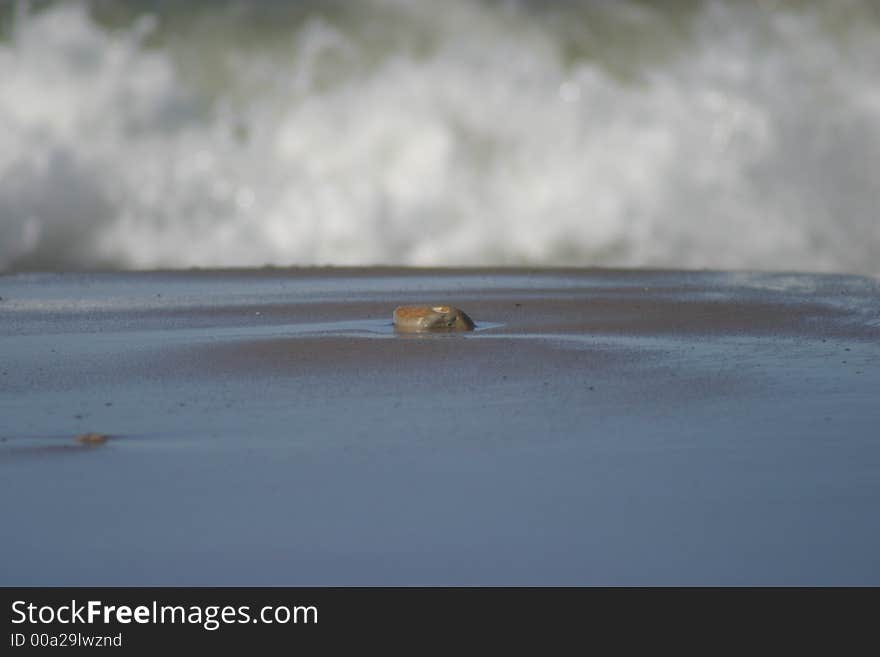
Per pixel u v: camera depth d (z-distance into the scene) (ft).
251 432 49.47
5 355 69.05
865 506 39.17
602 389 58.03
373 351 69.15
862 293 100.53
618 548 35.53
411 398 56.13
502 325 80.59
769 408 53.57
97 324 82.28
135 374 62.85
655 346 71.31
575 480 42.14
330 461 44.83
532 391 57.57
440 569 34.12
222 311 88.63
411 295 98.37
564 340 73.56
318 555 35.14
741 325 80.64
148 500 40.11
